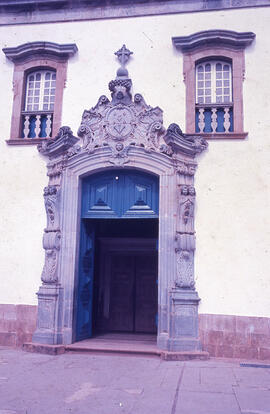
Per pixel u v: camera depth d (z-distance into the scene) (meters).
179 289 7.79
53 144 8.64
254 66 8.53
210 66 8.87
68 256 8.34
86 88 9.08
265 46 8.59
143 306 10.73
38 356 7.53
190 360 7.34
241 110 8.40
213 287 7.86
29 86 9.54
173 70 8.81
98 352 7.82
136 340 9.06
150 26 9.10
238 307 7.74
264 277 7.76
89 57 9.21
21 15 9.69
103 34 9.27
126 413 4.55
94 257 10.16
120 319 10.73
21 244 8.70
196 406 4.79
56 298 8.12
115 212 8.69
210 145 8.38
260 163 8.15
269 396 5.19
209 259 7.96
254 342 7.58
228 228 8.02
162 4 9.13
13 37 9.64
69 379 5.95
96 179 8.88
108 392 5.33
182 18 9.02
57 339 7.98
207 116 8.70
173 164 8.23
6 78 9.51
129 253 10.94
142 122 8.55
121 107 8.65
